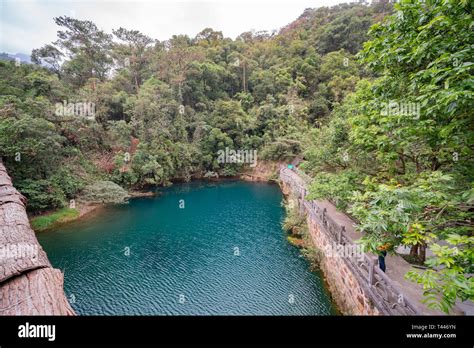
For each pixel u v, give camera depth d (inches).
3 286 115.4
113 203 674.2
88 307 280.5
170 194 787.4
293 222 468.4
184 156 906.7
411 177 190.5
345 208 296.2
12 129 472.1
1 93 599.5
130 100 832.9
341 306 250.4
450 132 129.6
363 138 199.2
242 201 708.0
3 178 304.7
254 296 294.5
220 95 1131.3
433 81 111.9
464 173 150.8
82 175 642.8
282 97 1074.7
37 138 512.4
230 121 1001.5
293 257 378.3
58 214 536.4
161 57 995.3
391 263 222.8
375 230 98.9
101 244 437.1
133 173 748.6
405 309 151.3
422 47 118.6
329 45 1264.8
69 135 661.3
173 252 411.2
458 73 99.0
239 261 378.6
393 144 164.2
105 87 847.7
